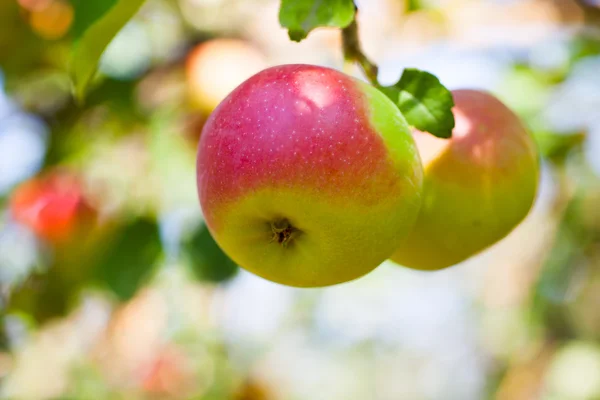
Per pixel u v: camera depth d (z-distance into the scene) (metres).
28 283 0.86
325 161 0.52
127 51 0.85
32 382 1.07
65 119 0.83
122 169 0.86
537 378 1.53
